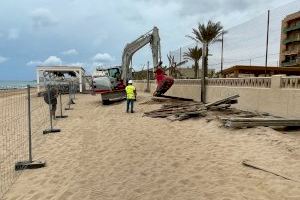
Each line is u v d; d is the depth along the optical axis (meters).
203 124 13.75
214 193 6.04
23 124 15.99
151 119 16.41
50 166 8.55
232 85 18.31
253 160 7.98
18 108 22.14
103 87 32.06
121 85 32.19
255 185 6.29
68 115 19.33
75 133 13.27
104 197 6.16
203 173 7.31
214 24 32.56
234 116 13.75
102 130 13.76
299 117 12.03
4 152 10.23
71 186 6.90
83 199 6.11
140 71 48.03
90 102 28.11
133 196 6.14
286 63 42.19
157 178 7.14
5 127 15.09
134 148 10.20
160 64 26.58
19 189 6.91
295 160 7.64
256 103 15.27
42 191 6.73
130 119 16.78
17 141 11.88
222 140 10.62
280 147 8.92
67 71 43.19
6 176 7.83
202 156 8.84
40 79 41.25
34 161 8.77
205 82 22.34
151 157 8.99
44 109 22.03
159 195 6.12
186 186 6.54
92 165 8.43
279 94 13.34
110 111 20.66
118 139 11.71
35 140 12.02
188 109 17.56
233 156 8.59
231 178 6.81
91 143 11.20
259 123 11.62
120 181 7.06
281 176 6.59
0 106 21.94
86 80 46.91
